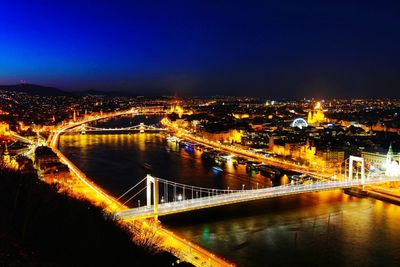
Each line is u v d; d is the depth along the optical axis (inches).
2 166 6274.6
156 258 4020.7
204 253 6067.9
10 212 3777.1
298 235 7091.5
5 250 2898.6
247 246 6579.7
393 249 6555.1
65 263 3075.8
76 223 4020.7
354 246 6648.6
